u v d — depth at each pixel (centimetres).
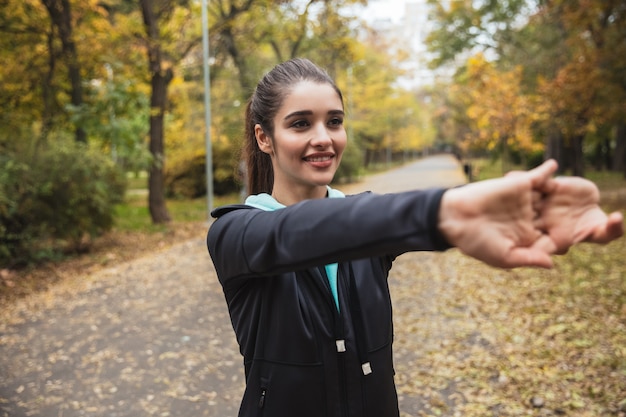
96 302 623
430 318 533
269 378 102
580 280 639
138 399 379
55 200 831
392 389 112
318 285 102
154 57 1181
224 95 1786
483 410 342
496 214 55
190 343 486
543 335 465
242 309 106
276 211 83
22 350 475
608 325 478
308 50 1734
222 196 1945
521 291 609
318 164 103
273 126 106
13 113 1195
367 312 107
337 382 102
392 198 65
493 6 2114
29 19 1201
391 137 4428
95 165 870
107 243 998
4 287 688
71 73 1203
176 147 2003
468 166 2267
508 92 1753
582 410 334
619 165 2441
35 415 358
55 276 750
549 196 55
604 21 1226
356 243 65
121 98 1060
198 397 381
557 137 2028
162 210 1266
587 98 1223
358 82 3028
